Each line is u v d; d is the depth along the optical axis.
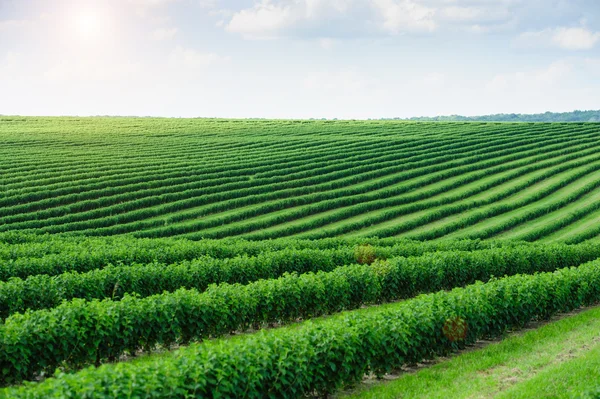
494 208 57.75
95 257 29.95
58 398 10.59
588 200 62.12
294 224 53.28
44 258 28.78
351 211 56.38
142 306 18.36
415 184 65.12
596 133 96.12
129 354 18.92
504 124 113.69
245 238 48.97
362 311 25.55
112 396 11.06
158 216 54.22
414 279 28.67
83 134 96.44
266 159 74.12
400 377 16.53
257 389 13.44
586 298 26.94
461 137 91.56
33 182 60.06
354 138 92.00
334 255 33.19
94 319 17.16
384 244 40.94
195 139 92.69
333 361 14.96
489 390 14.61
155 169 68.00
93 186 59.19
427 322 17.67
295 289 22.92
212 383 12.45
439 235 52.38
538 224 54.78
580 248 37.81
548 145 85.31
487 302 20.23
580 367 15.62
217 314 20.06
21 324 15.93
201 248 33.88
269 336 14.46
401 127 109.12
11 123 113.94
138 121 123.94
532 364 16.73
